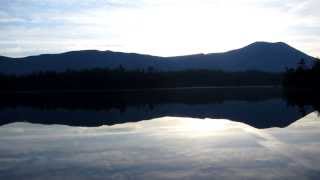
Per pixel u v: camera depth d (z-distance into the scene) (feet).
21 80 542.98
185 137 123.65
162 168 83.66
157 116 188.75
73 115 201.05
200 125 152.97
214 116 185.06
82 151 103.19
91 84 565.53
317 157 90.27
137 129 144.15
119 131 139.64
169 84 605.31
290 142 109.81
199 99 313.12
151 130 140.77
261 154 94.99
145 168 83.87
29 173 81.56
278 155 93.25
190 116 186.80
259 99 303.89
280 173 77.61
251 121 163.12
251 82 644.27
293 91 431.43
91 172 81.56
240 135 125.90
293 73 491.72
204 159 91.20
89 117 189.37
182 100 304.30
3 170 84.17
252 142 111.96
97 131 140.46
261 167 82.53
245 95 363.56
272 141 112.47
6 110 241.96
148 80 588.09
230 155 94.99
